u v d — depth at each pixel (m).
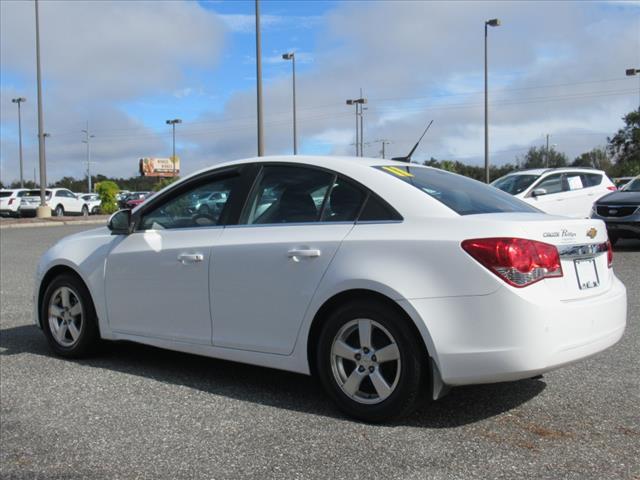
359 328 3.93
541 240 3.68
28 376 4.99
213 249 4.56
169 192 5.07
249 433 3.79
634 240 14.65
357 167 4.27
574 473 3.20
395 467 3.30
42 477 3.28
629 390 4.48
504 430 3.77
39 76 30.94
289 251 4.18
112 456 3.51
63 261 5.48
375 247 3.89
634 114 71.56
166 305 4.85
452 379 3.65
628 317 6.81
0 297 8.66
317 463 3.36
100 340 5.47
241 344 4.45
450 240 3.69
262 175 4.63
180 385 4.73
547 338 3.56
